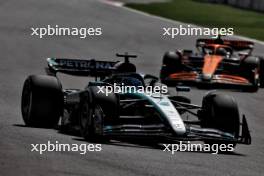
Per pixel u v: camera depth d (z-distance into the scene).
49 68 40.00
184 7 134.50
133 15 119.06
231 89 63.56
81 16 112.94
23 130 34.47
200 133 33.00
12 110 44.69
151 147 32.66
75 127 35.97
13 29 96.00
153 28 106.25
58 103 36.62
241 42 67.44
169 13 124.62
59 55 79.44
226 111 34.28
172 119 32.34
